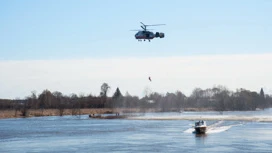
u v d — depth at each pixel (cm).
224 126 14750
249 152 8494
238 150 8750
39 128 14938
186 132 12731
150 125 16062
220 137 11125
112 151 8800
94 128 14738
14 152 8769
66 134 12481
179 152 8581
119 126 15675
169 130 13550
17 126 16112
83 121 19625
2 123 18125
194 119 19538
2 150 9062
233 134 11869
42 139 11119
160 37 9000
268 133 12000
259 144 9619
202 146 9381
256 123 16200
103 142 10319
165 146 9444
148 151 8738
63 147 9462
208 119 19050
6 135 12275
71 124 17212
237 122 16788
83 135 12125
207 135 11712
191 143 9925
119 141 10500
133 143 10056
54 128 14888
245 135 11531
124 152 8650
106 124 16975
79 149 9131
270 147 9131
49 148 9319
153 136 11625
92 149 9112
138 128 14550
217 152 8525
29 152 8762
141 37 8906
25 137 11675
